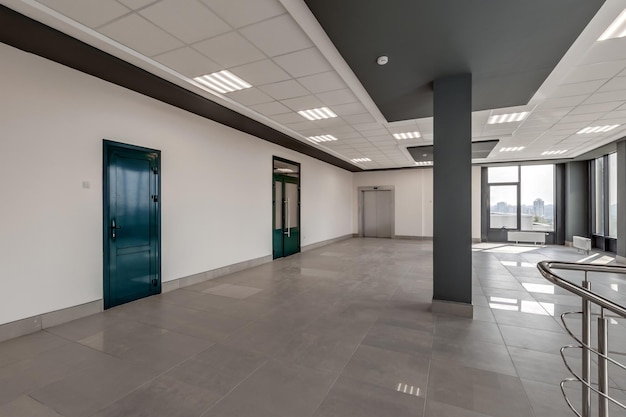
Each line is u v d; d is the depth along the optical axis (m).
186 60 3.62
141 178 4.49
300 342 3.07
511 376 2.44
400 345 3.00
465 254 3.79
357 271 6.48
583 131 6.60
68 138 3.62
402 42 3.08
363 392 2.23
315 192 10.19
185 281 5.21
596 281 5.64
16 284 3.19
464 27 2.81
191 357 2.76
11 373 2.49
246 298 4.56
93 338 3.15
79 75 3.72
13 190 3.17
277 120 6.00
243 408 2.06
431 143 7.96
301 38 3.16
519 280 5.71
